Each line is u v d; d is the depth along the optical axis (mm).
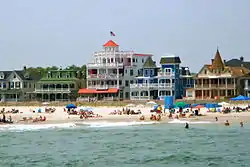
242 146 138625
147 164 114062
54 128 194375
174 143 146500
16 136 168500
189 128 187875
